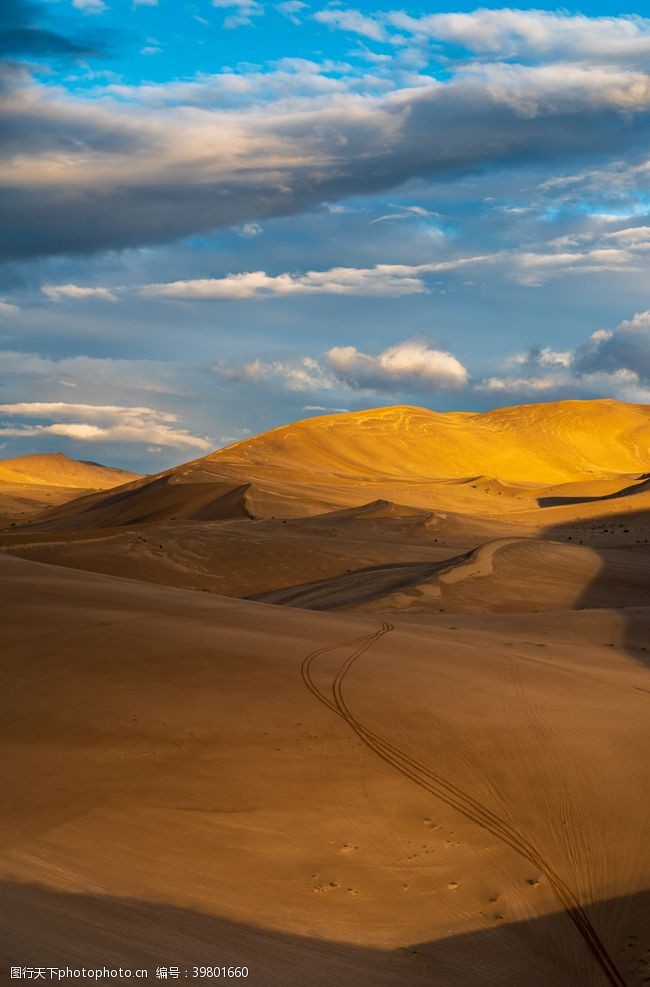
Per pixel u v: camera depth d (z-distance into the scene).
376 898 14.45
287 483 137.88
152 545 71.00
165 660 24.95
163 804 16.84
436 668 26.47
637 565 63.62
